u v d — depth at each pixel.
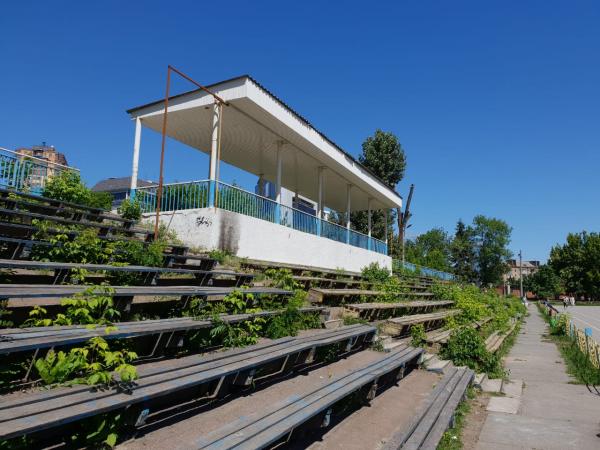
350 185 23.95
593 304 70.38
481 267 78.75
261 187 22.31
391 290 16.84
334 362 7.74
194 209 12.38
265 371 6.25
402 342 10.38
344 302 12.84
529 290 95.81
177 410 4.58
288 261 15.70
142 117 15.15
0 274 6.06
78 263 6.86
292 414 4.33
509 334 19.73
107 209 12.92
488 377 9.88
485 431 6.27
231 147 18.39
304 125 16.91
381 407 6.36
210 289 7.26
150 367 4.79
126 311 5.68
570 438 6.00
